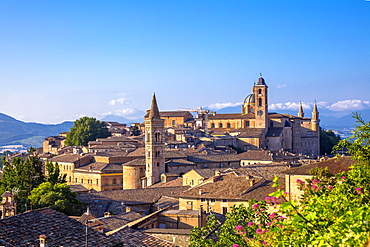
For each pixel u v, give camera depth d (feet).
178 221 252.42
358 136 131.75
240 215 143.23
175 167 643.45
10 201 263.08
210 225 163.94
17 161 486.79
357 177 114.01
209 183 340.18
